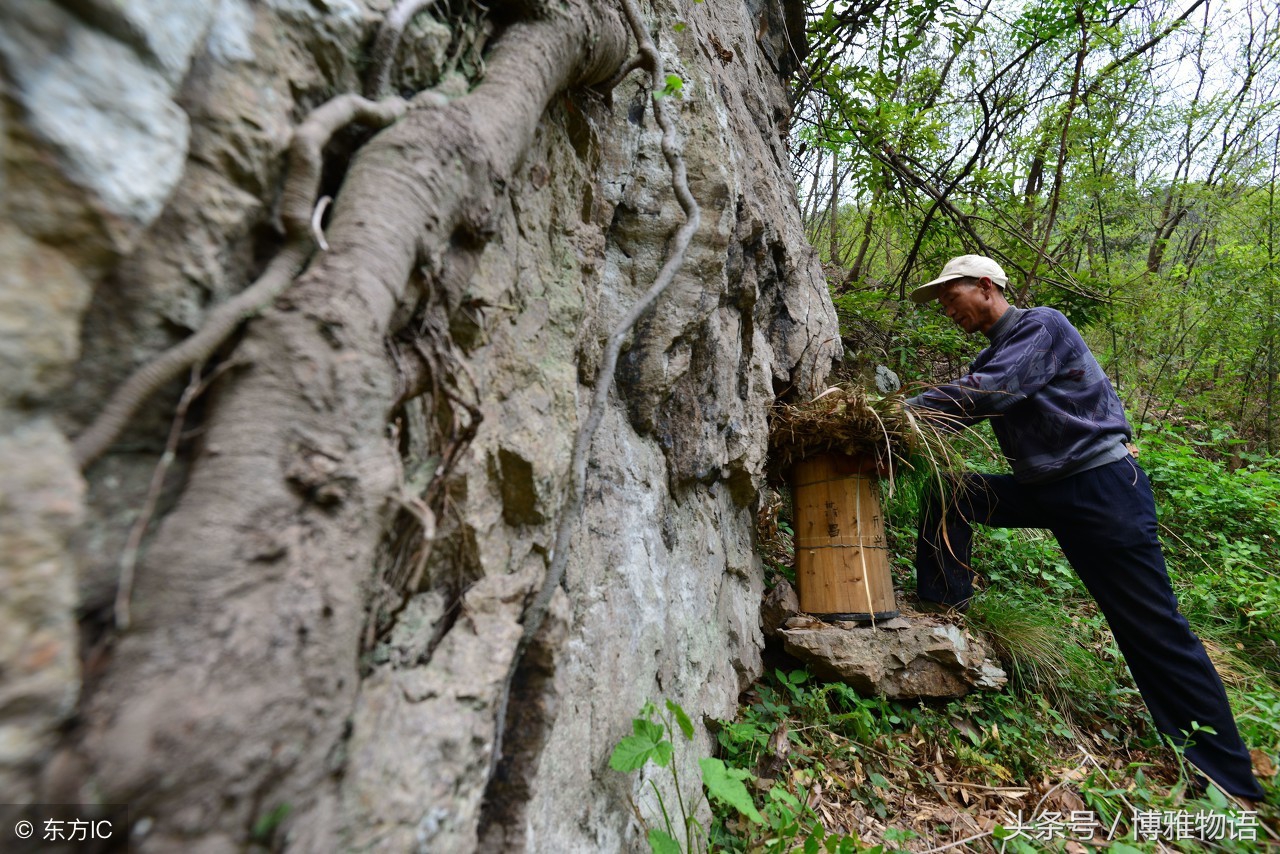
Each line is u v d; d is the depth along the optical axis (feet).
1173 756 8.36
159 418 2.45
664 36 7.41
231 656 2.09
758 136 10.48
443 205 3.28
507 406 4.24
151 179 2.19
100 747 1.83
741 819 6.51
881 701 8.35
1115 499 8.34
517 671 4.12
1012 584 11.52
